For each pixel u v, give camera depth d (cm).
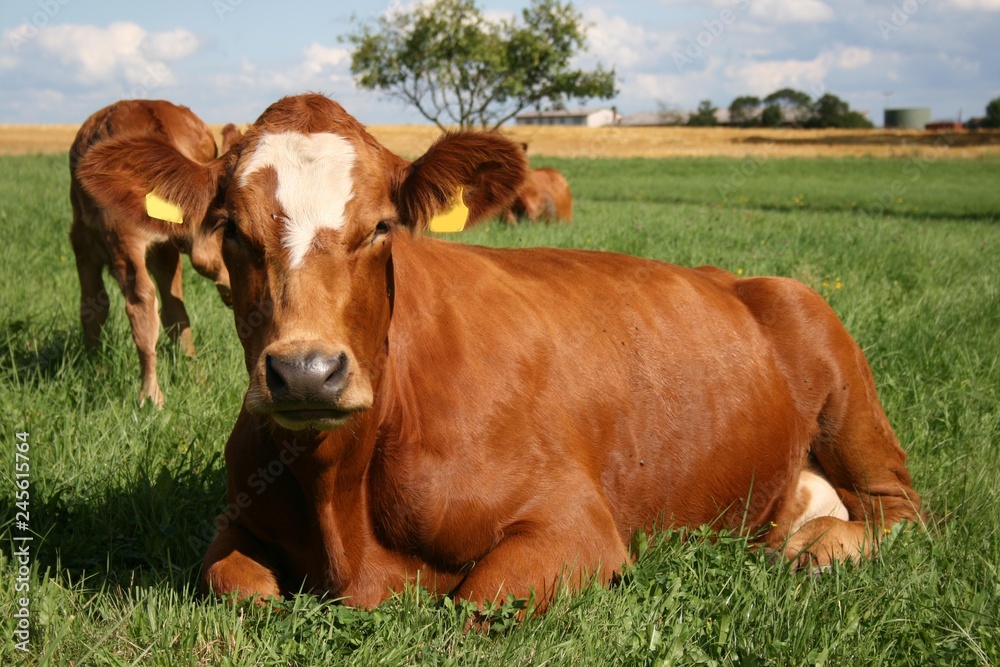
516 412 378
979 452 518
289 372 285
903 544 405
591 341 424
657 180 3662
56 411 535
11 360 615
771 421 471
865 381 491
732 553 402
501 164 354
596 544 368
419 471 355
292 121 337
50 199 1641
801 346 487
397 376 356
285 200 316
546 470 374
